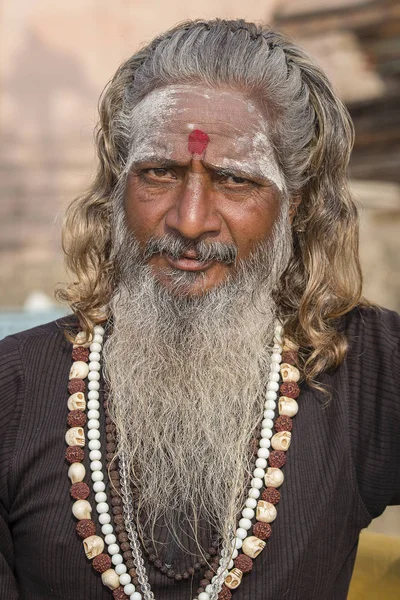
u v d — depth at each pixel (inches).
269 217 74.4
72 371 75.6
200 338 74.1
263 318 76.5
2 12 418.3
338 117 79.9
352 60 261.9
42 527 71.7
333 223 81.2
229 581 70.6
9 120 417.4
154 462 73.0
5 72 418.3
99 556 71.0
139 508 72.2
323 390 75.4
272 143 73.8
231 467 73.3
